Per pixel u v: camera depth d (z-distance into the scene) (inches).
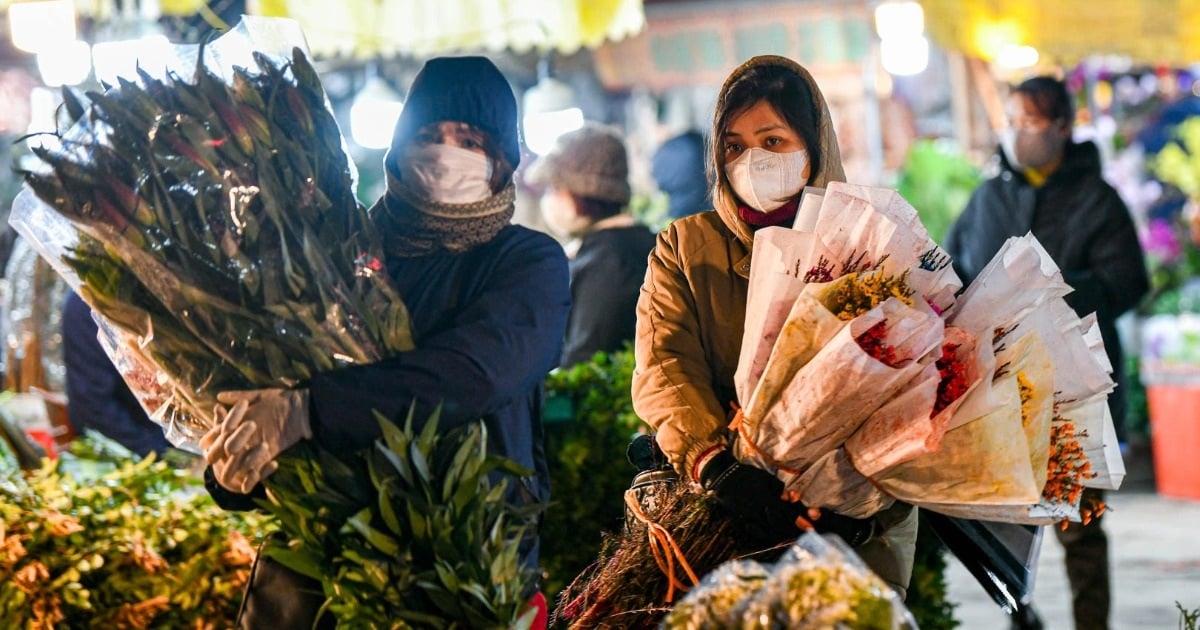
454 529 131.0
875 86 487.8
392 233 147.3
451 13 314.3
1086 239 260.8
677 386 136.3
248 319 134.8
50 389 262.4
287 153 137.3
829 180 141.9
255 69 141.6
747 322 128.6
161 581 179.3
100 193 133.6
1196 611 161.5
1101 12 419.2
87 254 135.8
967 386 123.5
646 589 135.0
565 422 232.5
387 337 138.6
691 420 133.8
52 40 325.4
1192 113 639.1
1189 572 343.0
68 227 136.8
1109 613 251.4
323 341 135.2
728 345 141.2
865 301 123.6
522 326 140.7
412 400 134.3
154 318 134.8
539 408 151.3
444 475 134.5
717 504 133.9
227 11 314.3
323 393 132.6
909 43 396.8
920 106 561.3
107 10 336.2
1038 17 419.8
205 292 134.1
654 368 138.5
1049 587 338.0
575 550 230.5
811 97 141.5
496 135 145.7
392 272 145.9
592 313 259.6
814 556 101.0
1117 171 605.3
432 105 144.6
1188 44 423.8
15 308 264.4
